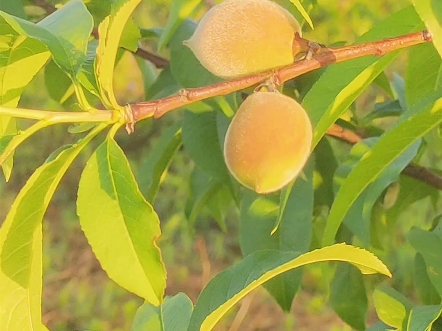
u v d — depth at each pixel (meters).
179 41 0.53
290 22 0.36
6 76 0.39
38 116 0.31
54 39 0.33
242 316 1.27
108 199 0.33
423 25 0.39
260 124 0.35
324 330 1.38
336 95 0.39
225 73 0.36
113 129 0.33
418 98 0.45
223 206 0.72
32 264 0.34
